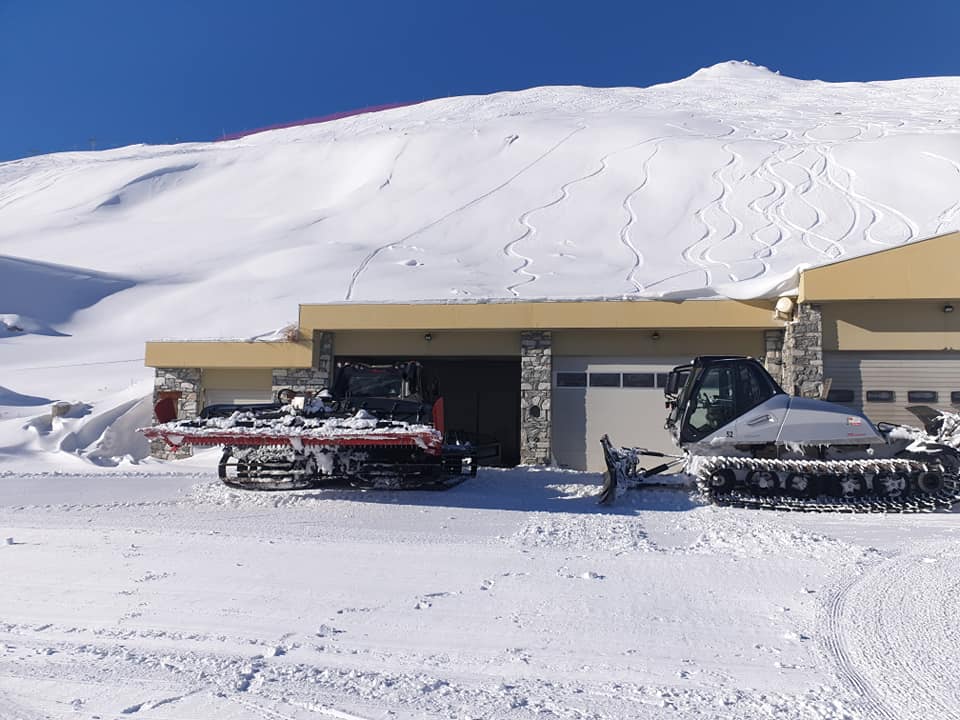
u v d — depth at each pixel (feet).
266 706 12.78
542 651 15.58
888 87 303.48
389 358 59.26
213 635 16.34
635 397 54.29
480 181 168.55
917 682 14.02
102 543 25.36
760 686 13.82
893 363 49.11
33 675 13.99
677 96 293.02
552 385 55.16
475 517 31.22
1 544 25.17
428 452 36.09
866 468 33.50
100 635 16.26
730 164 157.07
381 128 261.24
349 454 37.40
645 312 53.26
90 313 111.65
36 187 231.30
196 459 58.08
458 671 14.48
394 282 93.86
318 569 22.00
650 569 22.20
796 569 22.15
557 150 187.11
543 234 121.39
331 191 192.85
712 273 84.17
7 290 111.96
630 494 37.65
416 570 21.98
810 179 140.56
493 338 56.29
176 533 27.22
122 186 212.02
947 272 47.11
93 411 65.92
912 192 126.82
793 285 50.62
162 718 12.26
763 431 35.55
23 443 59.98
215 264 130.93
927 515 32.68
